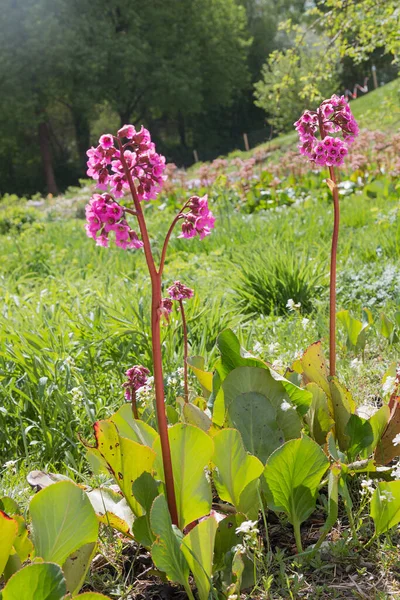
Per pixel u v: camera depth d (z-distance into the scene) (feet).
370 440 8.07
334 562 7.02
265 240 25.02
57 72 150.92
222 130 214.28
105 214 6.27
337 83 98.68
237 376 8.11
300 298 18.31
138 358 13.17
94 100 158.81
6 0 146.41
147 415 9.41
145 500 6.86
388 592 6.47
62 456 10.83
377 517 6.90
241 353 8.52
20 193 176.96
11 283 23.62
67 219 58.54
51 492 6.30
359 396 11.19
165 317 6.61
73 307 15.85
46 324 14.25
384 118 33.86
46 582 5.24
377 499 6.84
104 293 17.63
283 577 6.64
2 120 156.25
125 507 7.55
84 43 150.51
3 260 29.78
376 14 28.53
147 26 167.32
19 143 169.37
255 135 196.44
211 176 45.68
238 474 7.07
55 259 29.30
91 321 14.35
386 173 38.99
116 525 7.06
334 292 8.61
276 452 6.83
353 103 106.22
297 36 30.01
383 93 98.07
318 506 7.92
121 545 7.48
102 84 156.15
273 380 8.09
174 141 215.10
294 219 29.81
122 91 160.76
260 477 7.18
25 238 39.04
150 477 6.86
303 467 6.92
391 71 156.46
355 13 28.53
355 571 6.88
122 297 16.15
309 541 7.49
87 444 7.66
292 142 96.78
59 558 6.27
